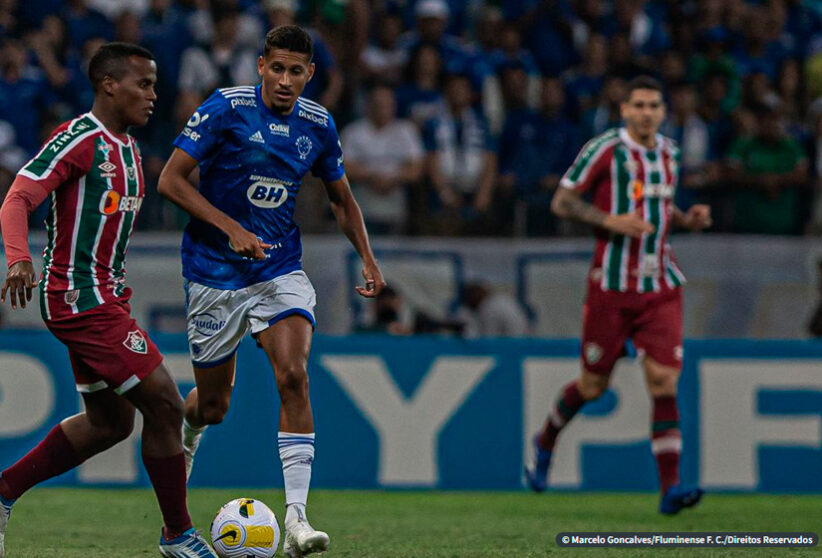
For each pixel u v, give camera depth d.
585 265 31.59
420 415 28.94
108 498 25.84
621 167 23.70
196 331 16.27
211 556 14.97
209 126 15.50
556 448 29.12
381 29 39.81
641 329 23.73
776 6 45.56
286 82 15.44
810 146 37.66
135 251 30.09
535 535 20.41
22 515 22.62
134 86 14.87
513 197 33.25
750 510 25.41
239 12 38.41
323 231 31.92
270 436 28.45
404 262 31.00
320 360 28.73
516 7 41.62
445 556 17.30
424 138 35.12
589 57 39.47
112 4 40.50
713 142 38.19
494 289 31.34
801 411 29.45
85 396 15.55
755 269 31.81
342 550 17.95
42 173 14.27
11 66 34.88
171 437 14.89
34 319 29.62
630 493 29.11
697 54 43.22
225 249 15.98
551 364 29.28
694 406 29.31
